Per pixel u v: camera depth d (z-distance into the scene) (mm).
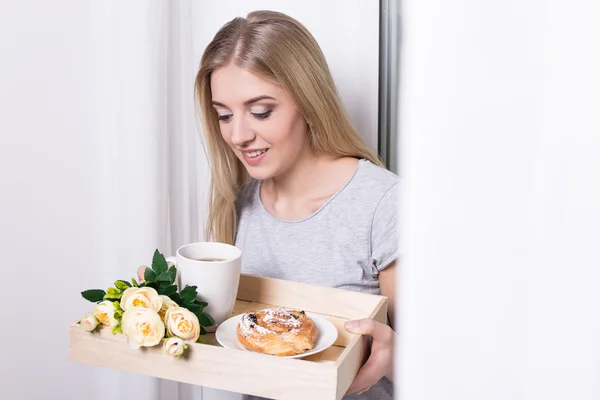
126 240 1506
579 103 160
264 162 1047
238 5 1407
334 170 1104
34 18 1434
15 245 1518
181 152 1555
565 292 166
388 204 1041
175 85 1511
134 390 1579
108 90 1460
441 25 179
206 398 1631
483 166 177
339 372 659
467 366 184
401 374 205
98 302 787
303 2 1325
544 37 165
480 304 180
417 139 187
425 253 188
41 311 1567
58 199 1528
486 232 177
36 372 1590
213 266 805
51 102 1480
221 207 1192
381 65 1321
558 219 165
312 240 1092
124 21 1399
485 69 174
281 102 1013
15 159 1480
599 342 164
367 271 1074
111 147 1481
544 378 170
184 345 688
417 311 191
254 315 786
